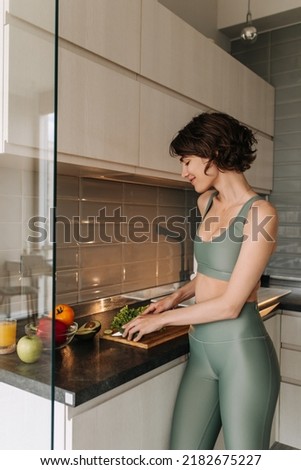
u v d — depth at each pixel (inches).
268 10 99.1
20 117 37.6
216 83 77.5
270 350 49.0
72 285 67.3
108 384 40.7
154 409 48.8
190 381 50.9
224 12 105.1
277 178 106.2
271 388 47.1
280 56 105.0
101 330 59.1
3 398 37.0
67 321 50.2
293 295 89.8
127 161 57.1
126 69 57.1
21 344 35.3
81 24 49.4
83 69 49.9
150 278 85.2
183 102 68.4
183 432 49.6
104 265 73.7
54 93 29.9
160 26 62.6
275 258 106.7
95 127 51.8
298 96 102.5
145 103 60.1
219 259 48.1
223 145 47.1
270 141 103.6
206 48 74.2
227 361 47.3
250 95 91.4
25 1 36.1
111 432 42.4
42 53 32.9
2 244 45.3
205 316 46.4
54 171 30.6
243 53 110.2
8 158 42.0
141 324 50.5
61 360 45.8
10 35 38.2
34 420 33.8
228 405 46.7
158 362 47.4
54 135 30.1
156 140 62.5
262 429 46.5
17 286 40.2
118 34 54.9
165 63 63.9
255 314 49.2
